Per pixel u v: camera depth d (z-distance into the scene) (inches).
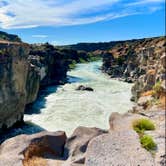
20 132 1734.7
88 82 3924.7
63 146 574.9
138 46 6067.9
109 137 551.2
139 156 480.4
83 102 2474.2
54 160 529.7
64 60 4520.2
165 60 1229.7
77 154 532.7
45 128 1738.4
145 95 978.1
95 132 603.5
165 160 465.4
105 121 1841.8
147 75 1985.7
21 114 1930.4
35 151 543.8
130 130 585.9
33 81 2455.7
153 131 584.1
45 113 2098.9
